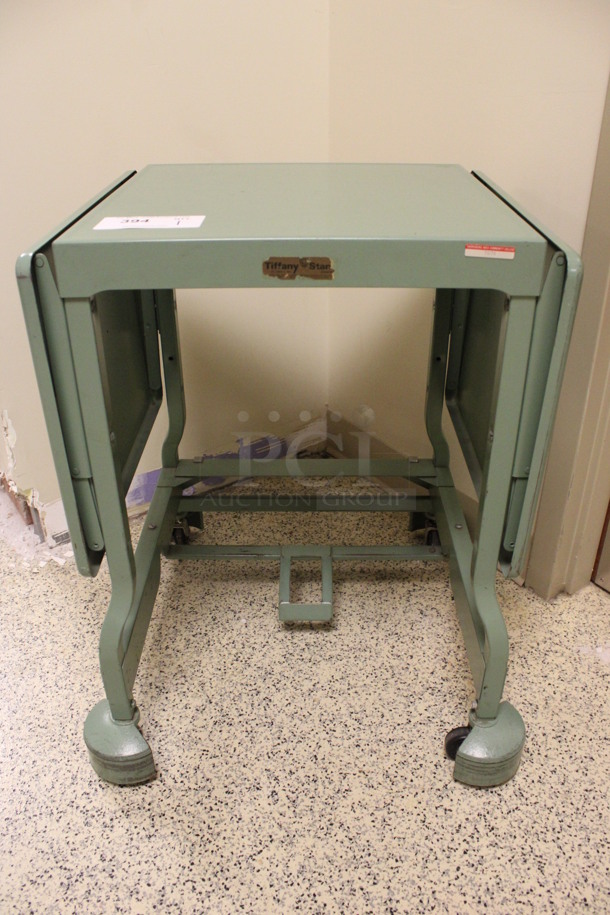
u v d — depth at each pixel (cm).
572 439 104
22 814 83
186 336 140
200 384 146
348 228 67
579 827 81
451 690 100
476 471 101
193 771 88
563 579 119
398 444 151
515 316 69
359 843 79
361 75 128
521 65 98
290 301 152
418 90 117
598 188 90
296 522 143
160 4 111
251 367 153
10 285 113
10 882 76
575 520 112
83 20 105
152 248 64
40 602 120
